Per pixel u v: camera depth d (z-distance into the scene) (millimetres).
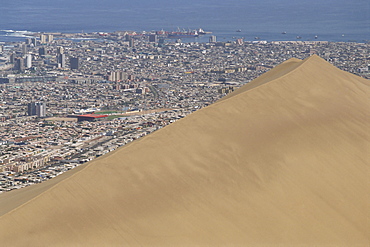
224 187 77562
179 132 85938
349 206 80312
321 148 89000
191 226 71062
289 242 72312
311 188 81062
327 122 96125
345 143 92250
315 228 75125
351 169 87250
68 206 70812
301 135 91000
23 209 69312
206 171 79625
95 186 74062
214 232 70938
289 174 82188
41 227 67625
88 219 69500
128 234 68375
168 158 80625
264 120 93062
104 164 77562
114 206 71812
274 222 74312
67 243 66062
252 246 70250
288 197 78688
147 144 82438
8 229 66875
